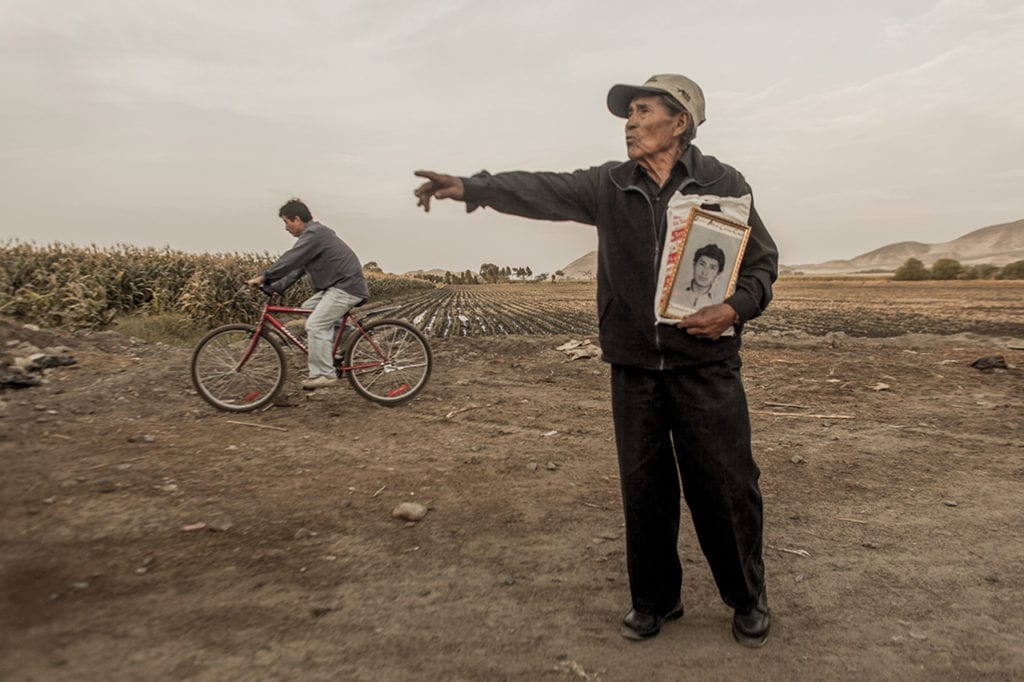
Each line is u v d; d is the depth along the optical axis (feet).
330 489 12.70
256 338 18.94
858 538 10.93
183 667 6.72
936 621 8.30
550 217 7.47
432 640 7.58
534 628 7.98
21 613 7.55
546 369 26.68
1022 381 23.26
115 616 7.66
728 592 7.72
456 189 6.98
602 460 15.14
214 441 15.52
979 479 13.79
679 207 6.65
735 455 7.09
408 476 13.69
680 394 7.07
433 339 36.19
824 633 8.01
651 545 7.61
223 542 10.00
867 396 21.26
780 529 11.28
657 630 7.89
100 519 10.48
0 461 12.82
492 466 14.52
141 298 46.24
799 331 42.98
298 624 7.77
